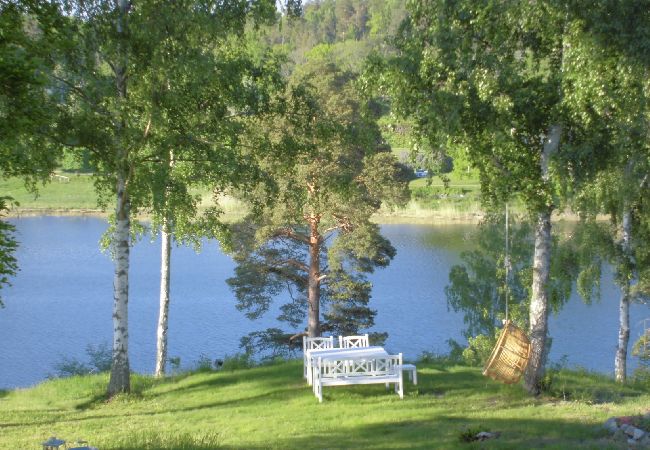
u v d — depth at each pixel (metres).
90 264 58.97
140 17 15.30
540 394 15.30
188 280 55.16
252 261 31.48
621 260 22.52
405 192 27.61
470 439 11.70
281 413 14.61
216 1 15.89
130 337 38.22
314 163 25.16
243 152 19.55
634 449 10.61
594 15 12.91
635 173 19.25
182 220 18.28
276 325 41.28
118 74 16.50
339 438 12.34
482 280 30.00
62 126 15.85
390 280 51.53
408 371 18.20
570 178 14.54
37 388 19.80
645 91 13.43
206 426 13.84
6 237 10.69
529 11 13.37
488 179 15.97
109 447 11.59
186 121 16.55
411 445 11.59
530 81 14.85
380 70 15.59
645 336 27.92
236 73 16.50
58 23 14.47
